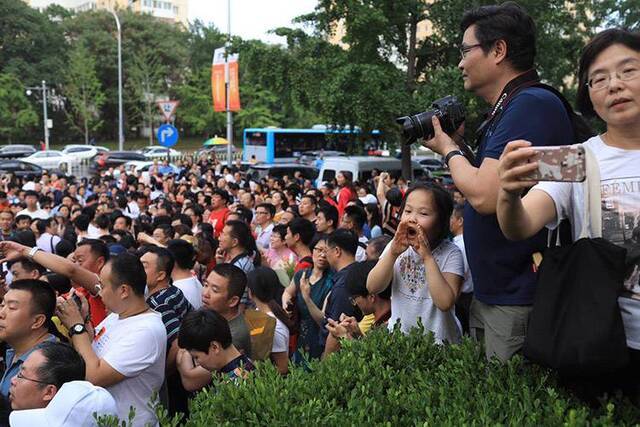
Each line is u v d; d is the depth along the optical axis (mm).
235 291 4430
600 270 2023
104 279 3910
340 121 14352
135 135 65812
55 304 4059
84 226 9789
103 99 53594
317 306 5574
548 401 2266
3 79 51562
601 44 2115
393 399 2457
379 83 13547
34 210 11859
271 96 53406
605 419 2072
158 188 19672
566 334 2023
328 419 2336
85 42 55688
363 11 13477
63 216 11523
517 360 2527
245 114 53094
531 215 2133
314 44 14836
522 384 2396
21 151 43031
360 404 2426
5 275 6402
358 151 18094
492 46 2543
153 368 3826
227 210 10859
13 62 54156
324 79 14547
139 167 29766
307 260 6113
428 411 2240
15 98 52188
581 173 1818
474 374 2635
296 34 14992
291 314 5789
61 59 57531
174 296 4809
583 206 2166
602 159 2127
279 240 7742
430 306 3393
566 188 2203
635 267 2045
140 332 3762
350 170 16781
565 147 1832
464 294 3717
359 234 7852
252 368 3883
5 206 11891
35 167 30906
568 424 2047
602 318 1976
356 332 4078
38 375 3244
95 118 55344
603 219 2082
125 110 58875
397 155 20547
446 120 2635
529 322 2145
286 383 2707
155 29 59188
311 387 2650
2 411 3256
